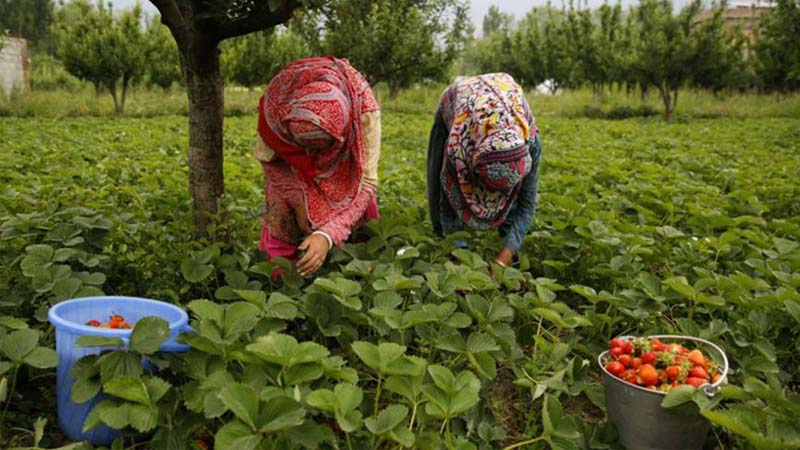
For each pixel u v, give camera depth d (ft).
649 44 76.69
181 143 36.60
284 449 7.59
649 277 12.07
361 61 65.87
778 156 36.50
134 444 8.55
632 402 9.09
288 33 82.84
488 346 9.66
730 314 11.93
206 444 8.77
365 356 8.45
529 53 105.09
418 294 11.50
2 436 8.93
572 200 16.72
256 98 81.25
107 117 67.15
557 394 9.84
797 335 12.10
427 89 94.94
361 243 13.12
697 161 30.99
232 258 12.25
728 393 8.54
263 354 7.98
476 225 13.10
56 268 10.97
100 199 17.48
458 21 70.44
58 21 80.89
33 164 25.77
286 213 12.69
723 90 90.74
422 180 23.06
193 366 8.46
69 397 8.70
